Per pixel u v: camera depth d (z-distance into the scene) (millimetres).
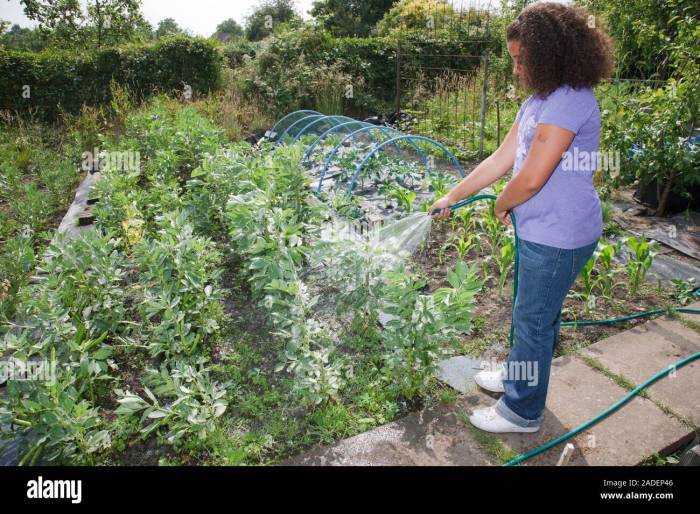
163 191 4852
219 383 2945
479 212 5098
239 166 4504
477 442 2439
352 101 12000
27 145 8328
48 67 10539
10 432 2301
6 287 3900
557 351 3174
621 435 2473
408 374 2691
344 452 2400
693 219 5359
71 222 5516
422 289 3932
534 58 1847
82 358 2564
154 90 11320
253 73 11828
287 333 2766
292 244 3287
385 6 27391
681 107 5086
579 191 1991
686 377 2873
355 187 6648
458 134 9055
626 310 3602
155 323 3445
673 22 7160
